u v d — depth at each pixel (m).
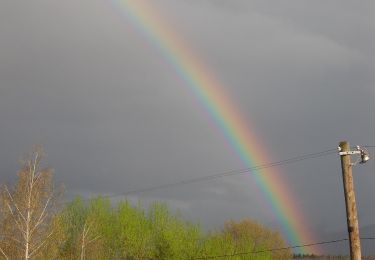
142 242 57.75
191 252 58.25
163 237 58.03
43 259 30.75
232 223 88.88
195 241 59.56
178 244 57.66
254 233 87.62
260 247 65.56
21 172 30.64
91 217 52.19
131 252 57.38
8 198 30.31
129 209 59.44
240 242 65.19
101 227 57.25
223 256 59.34
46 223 31.69
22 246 30.02
